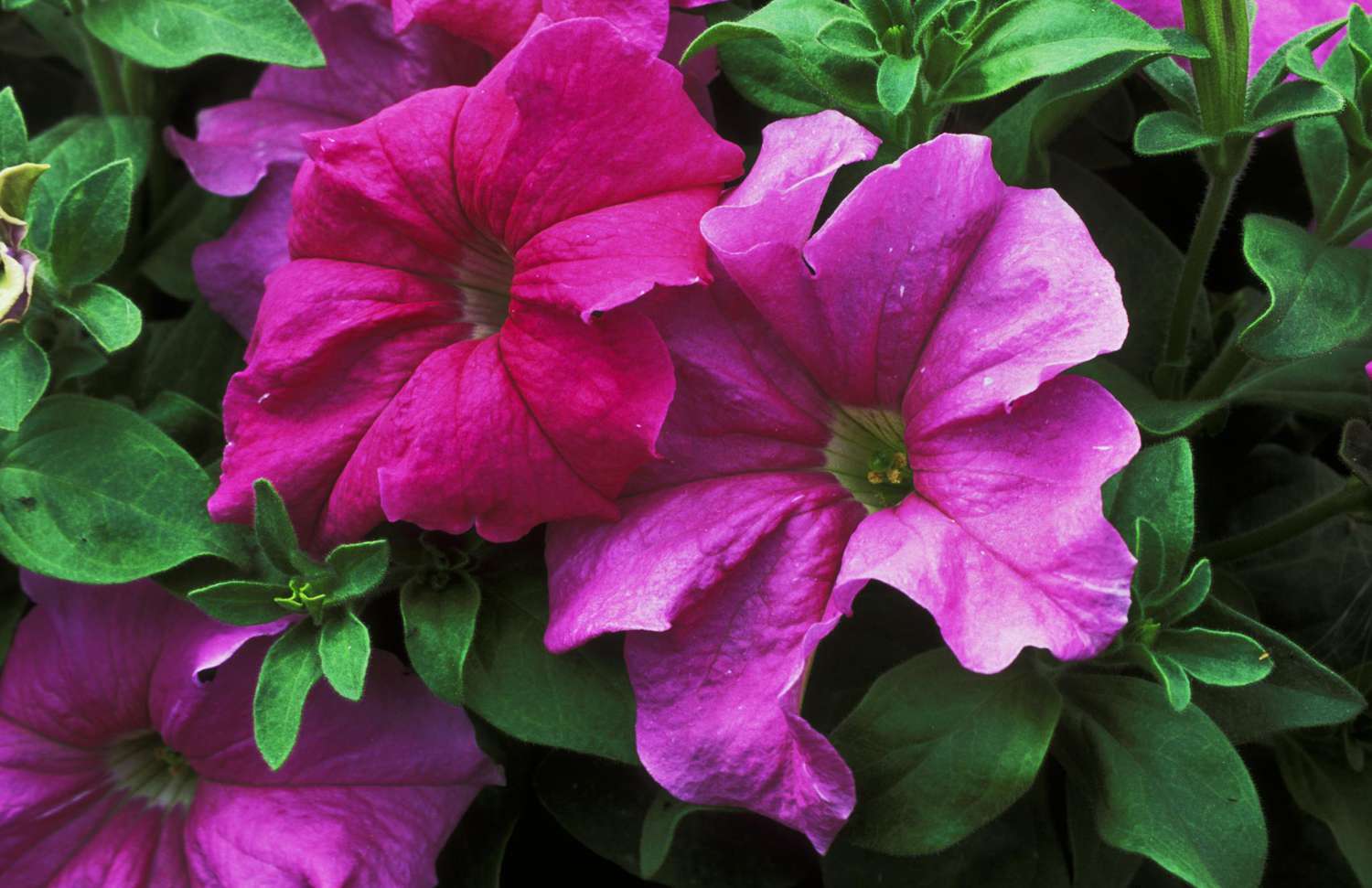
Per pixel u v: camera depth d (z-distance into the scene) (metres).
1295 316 0.36
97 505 0.38
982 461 0.35
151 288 0.46
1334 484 0.43
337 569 0.37
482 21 0.39
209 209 0.45
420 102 0.38
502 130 0.37
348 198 0.38
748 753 0.36
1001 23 0.37
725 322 0.37
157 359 0.43
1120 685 0.37
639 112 0.36
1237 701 0.37
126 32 0.41
